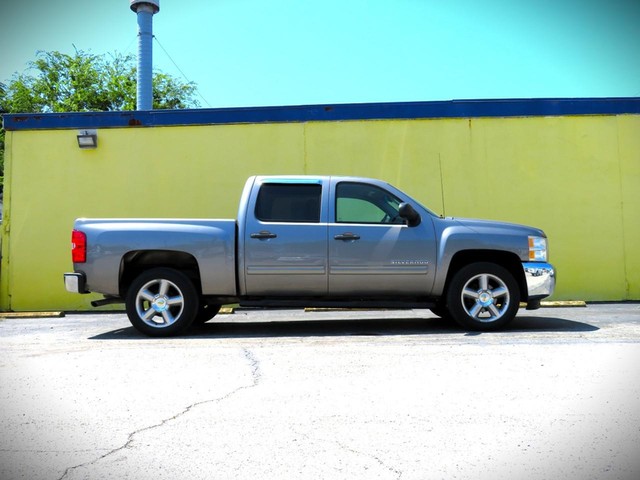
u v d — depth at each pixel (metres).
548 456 3.17
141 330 7.14
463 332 7.05
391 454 3.22
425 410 3.92
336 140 11.05
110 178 11.09
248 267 7.18
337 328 7.78
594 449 3.26
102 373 5.11
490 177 10.95
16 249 10.99
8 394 4.50
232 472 3.02
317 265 7.16
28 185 11.07
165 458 3.22
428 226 7.26
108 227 7.20
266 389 4.49
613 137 10.92
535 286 7.16
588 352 5.57
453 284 7.15
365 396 4.25
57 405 4.20
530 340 6.29
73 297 10.96
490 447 3.30
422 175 10.98
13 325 9.02
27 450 3.36
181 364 5.39
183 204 11.07
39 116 11.12
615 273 10.79
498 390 4.34
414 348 5.91
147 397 4.35
